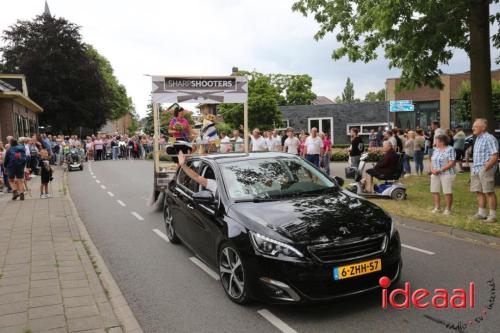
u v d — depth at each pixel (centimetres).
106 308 435
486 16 1104
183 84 1005
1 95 2348
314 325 393
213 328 397
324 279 385
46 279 521
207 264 534
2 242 711
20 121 2714
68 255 624
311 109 3428
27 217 933
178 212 638
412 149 1566
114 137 3275
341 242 396
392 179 1037
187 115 1038
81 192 1405
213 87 1024
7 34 4269
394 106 3145
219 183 518
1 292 480
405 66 1224
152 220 911
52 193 1340
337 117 3369
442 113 3112
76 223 868
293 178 540
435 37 1101
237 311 432
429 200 980
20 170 1195
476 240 669
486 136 732
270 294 397
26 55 4109
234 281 449
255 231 417
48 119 4325
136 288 511
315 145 1416
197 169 613
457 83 3055
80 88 4362
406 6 1012
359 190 1065
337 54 1373
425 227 752
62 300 455
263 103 3341
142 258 632
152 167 2300
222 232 458
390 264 417
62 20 4288
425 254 602
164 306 454
